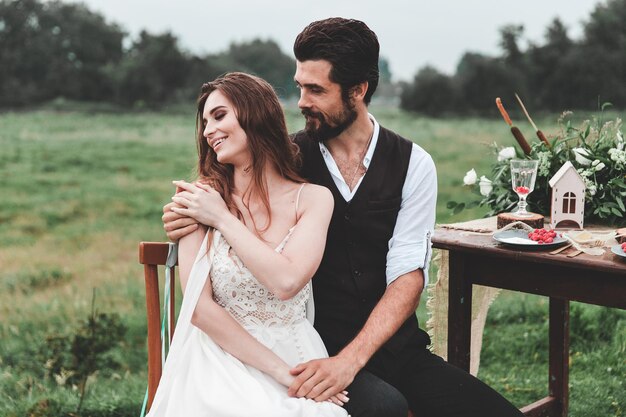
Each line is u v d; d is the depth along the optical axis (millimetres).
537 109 36938
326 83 2303
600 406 3562
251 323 2158
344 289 2381
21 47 46375
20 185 14727
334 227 2393
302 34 2326
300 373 2084
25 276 7715
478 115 38656
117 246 9641
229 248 2160
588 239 2379
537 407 3129
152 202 13094
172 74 45844
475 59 40438
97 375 4312
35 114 38812
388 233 2416
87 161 18562
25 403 3793
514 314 4879
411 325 2408
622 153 2717
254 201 2264
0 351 4871
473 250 2428
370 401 2086
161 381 2119
